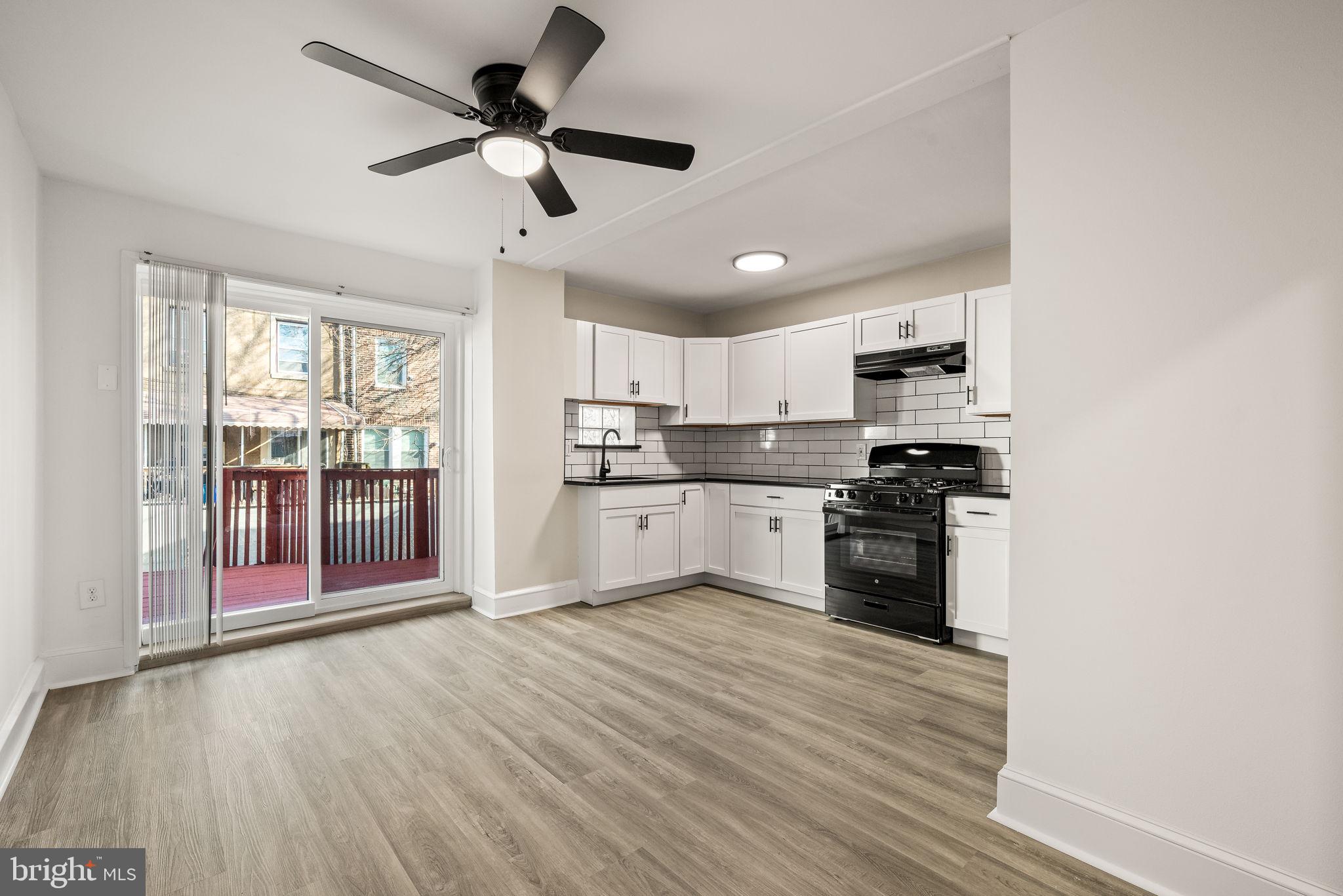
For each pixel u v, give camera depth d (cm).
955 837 169
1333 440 128
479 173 267
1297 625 133
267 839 167
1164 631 150
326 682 279
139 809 180
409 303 381
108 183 276
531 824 174
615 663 305
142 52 185
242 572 342
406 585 401
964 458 381
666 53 187
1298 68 132
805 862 158
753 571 441
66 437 273
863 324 402
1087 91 162
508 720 241
